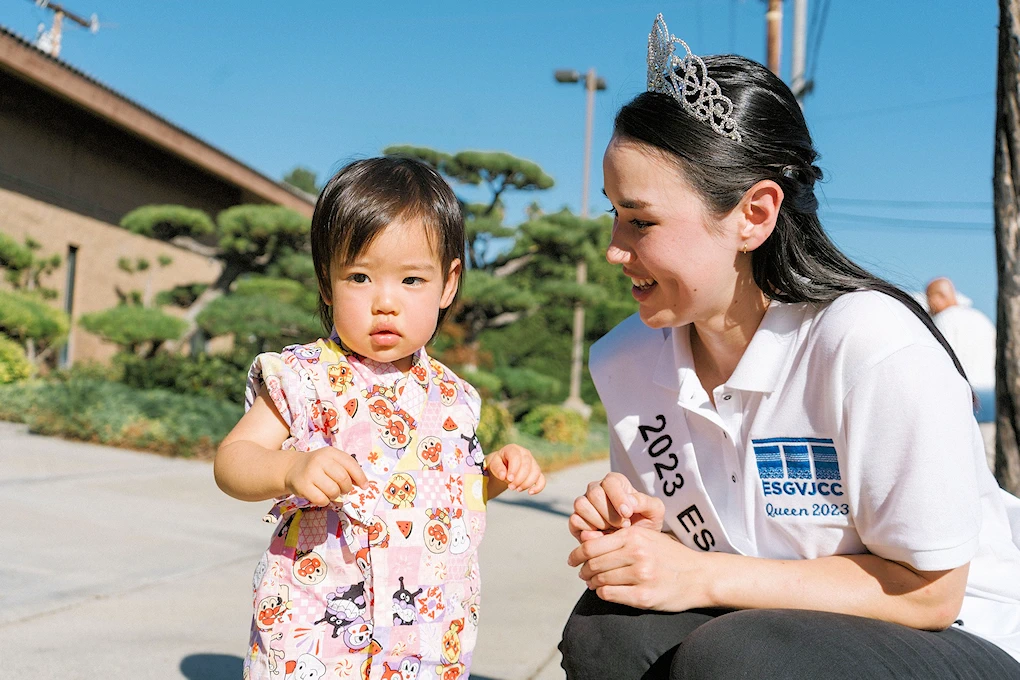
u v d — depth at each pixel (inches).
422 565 68.5
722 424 66.6
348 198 69.5
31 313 417.7
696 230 61.1
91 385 366.3
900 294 64.5
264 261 513.0
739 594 61.5
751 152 60.0
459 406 77.0
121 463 287.7
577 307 668.7
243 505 238.1
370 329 69.1
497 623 145.2
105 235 539.5
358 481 59.9
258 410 69.5
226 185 652.7
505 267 690.2
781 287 63.7
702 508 70.6
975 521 57.3
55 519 193.9
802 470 64.0
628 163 61.1
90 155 524.4
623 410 74.5
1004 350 119.1
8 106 458.3
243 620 133.5
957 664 55.7
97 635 118.8
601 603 70.7
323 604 65.5
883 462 58.4
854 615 59.4
